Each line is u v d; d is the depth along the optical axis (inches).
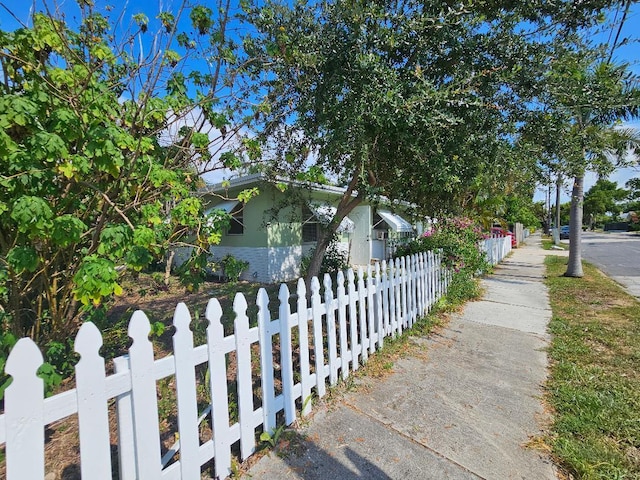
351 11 152.6
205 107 149.0
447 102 157.1
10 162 95.2
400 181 203.2
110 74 135.3
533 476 91.8
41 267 124.7
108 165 108.9
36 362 58.1
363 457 99.2
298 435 109.3
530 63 165.6
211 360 89.9
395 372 153.9
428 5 165.8
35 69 104.0
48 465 95.2
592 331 208.5
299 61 164.4
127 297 312.5
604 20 161.5
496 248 576.1
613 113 239.0
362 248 613.6
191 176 157.6
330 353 138.9
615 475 91.4
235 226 467.2
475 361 165.9
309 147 224.5
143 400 74.4
